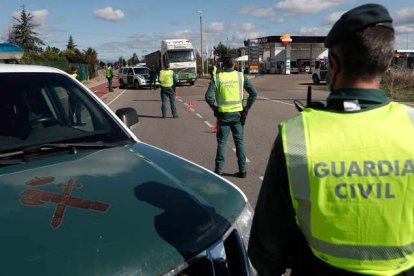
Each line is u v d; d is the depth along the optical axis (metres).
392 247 1.43
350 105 1.49
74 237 1.75
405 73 23.14
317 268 1.55
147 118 14.65
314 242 1.49
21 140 2.87
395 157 1.42
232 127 6.46
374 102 1.50
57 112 3.18
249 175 6.70
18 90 3.16
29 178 2.35
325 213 1.43
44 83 3.29
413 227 1.45
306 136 1.47
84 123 3.14
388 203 1.41
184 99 22.55
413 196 1.42
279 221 1.55
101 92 29.58
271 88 29.62
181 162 2.74
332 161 1.43
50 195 2.11
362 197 1.41
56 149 2.79
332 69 1.57
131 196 2.13
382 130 1.45
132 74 33.84
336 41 1.50
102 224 1.86
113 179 2.34
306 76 48.75
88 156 2.73
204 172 2.60
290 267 1.73
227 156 8.14
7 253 1.64
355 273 1.47
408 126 1.47
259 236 1.62
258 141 9.69
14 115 3.01
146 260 1.70
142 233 1.82
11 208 1.98
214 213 2.09
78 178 2.34
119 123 3.24
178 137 10.66
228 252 2.05
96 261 1.64
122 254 1.69
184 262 1.78
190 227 1.91
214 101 6.40
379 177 1.41
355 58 1.47
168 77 14.41
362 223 1.42
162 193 2.18
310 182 1.43
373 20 1.44
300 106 1.85
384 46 1.44
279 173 1.50
